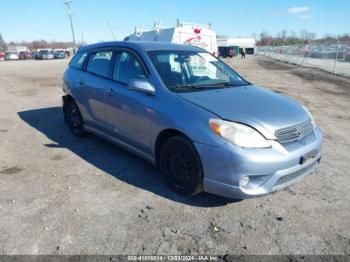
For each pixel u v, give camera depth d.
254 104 3.55
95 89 4.80
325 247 2.80
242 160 3.00
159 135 3.73
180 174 3.58
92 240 2.86
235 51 56.09
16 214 3.27
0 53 55.03
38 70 22.55
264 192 3.13
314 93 11.55
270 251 2.75
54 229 3.02
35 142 5.57
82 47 5.79
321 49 35.19
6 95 10.73
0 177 4.14
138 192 3.74
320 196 3.66
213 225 3.10
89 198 3.59
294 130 3.32
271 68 25.72
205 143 3.17
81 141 5.60
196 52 4.68
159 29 12.66
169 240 2.88
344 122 7.15
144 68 4.06
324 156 4.93
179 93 3.68
